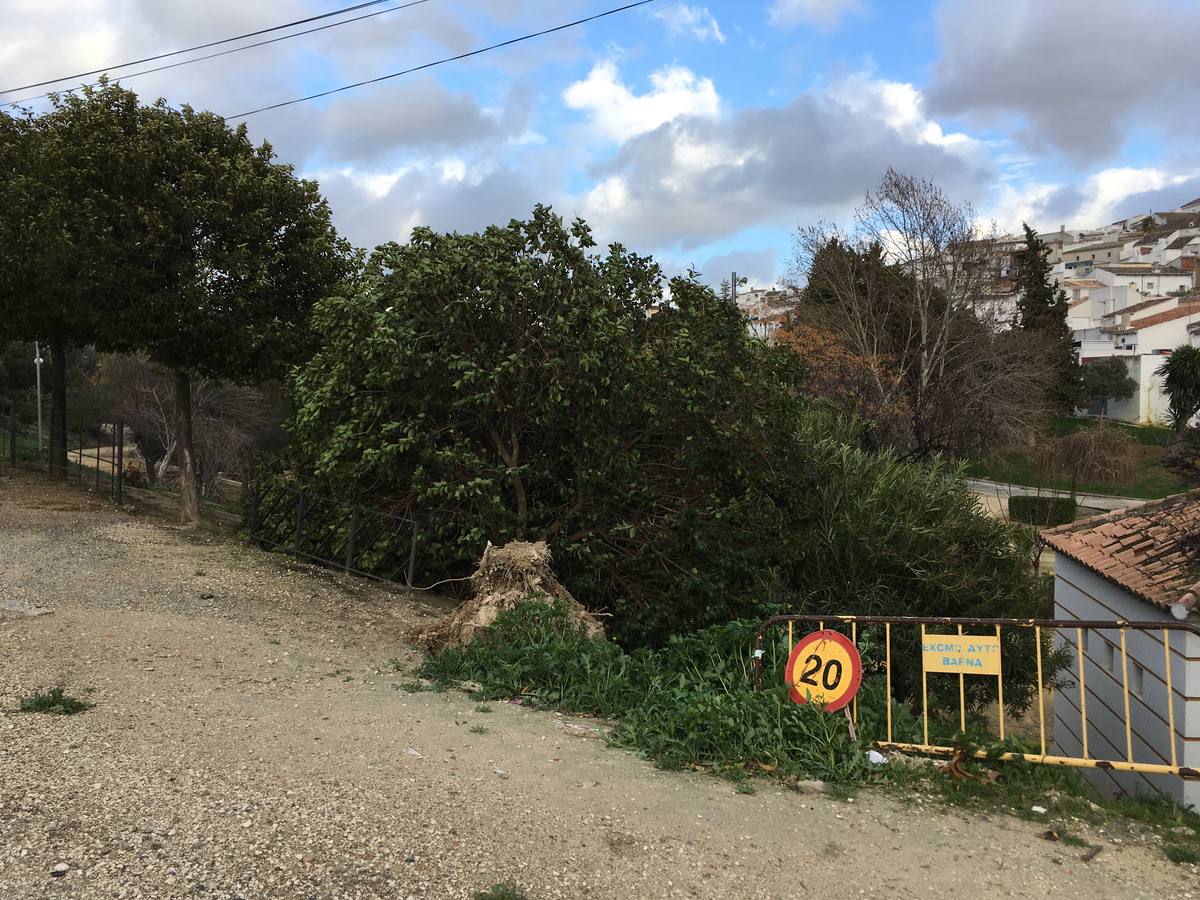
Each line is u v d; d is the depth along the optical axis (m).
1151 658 8.33
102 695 5.41
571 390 9.37
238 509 18.69
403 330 9.05
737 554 10.13
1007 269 36.50
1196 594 7.51
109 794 3.82
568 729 5.50
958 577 11.17
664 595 10.00
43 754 4.26
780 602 10.13
